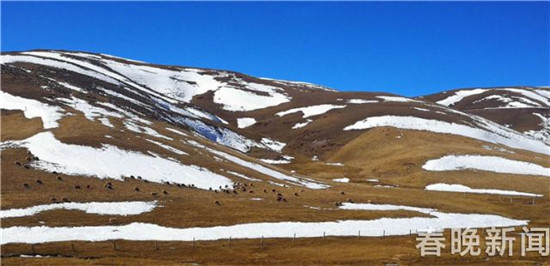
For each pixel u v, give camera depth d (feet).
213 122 545.03
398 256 179.32
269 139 551.59
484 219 244.63
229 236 195.00
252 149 494.18
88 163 263.29
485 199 297.53
